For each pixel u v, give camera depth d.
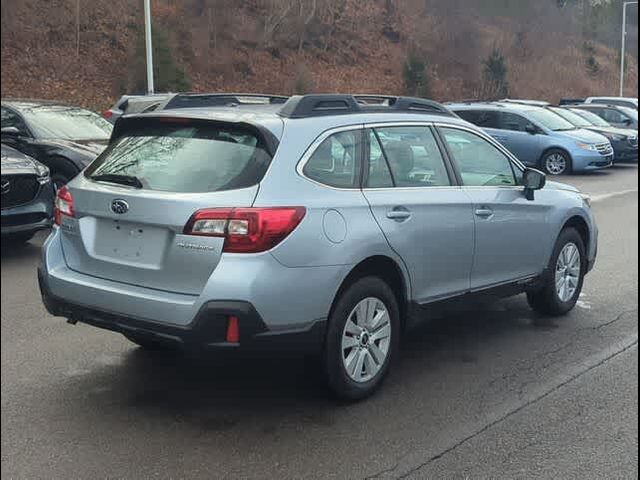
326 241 4.21
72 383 4.87
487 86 40.16
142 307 4.12
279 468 3.80
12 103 11.48
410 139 5.08
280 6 32.59
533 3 46.81
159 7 30.12
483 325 6.28
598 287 7.60
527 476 3.75
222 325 3.95
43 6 27.30
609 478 3.75
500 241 5.57
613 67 53.44
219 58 30.58
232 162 4.23
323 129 4.50
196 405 4.56
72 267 4.60
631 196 15.04
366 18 39.28
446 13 41.03
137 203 4.21
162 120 4.61
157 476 3.71
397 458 3.92
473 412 4.50
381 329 4.69
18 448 3.99
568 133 19.17
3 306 6.61
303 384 4.89
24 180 8.44
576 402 4.67
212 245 3.98
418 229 4.80
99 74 26.67
